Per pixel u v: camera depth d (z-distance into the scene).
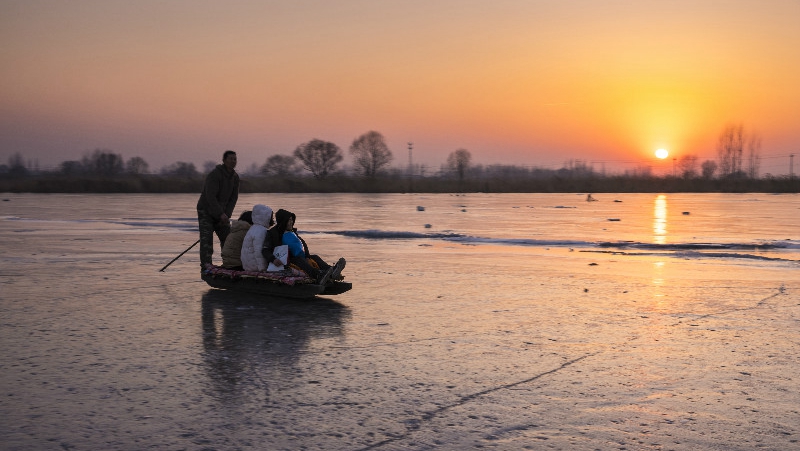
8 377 5.73
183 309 8.77
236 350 6.68
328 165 131.25
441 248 16.98
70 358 6.34
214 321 8.04
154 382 5.62
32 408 4.98
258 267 9.83
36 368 6.00
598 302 9.36
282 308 8.88
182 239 19.16
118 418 4.79
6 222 26.53
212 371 5.95
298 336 7.28
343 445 4.32
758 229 23.72
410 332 7.49
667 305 9.13
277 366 6.12
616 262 14.09
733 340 7.14
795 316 8.40
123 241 18.48
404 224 26.34
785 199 62.09
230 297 9.70
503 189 100.25
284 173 134.50
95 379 5.69
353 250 16.41
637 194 85.81
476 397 5.27
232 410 4.96
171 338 7.17
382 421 4.75
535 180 107.44
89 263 13.55
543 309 8.84
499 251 16.27
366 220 28.95
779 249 16.84
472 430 4.59
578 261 14.25
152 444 4.32
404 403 5.13
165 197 61.25
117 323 7.90
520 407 5.05
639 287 10.70
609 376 5.85
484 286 10.77
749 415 4.90
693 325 7.88
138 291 10.16
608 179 103.88
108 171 159.50
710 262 14.12
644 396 5.32
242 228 10.19
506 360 6.35
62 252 15.60
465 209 40.06
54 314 8.39
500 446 4.32
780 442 4.40
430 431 4.57
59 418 4.78
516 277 11.80
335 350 6.69
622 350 6.72
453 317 8.31
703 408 5.05
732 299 9.61
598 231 22.80
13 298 9.49
